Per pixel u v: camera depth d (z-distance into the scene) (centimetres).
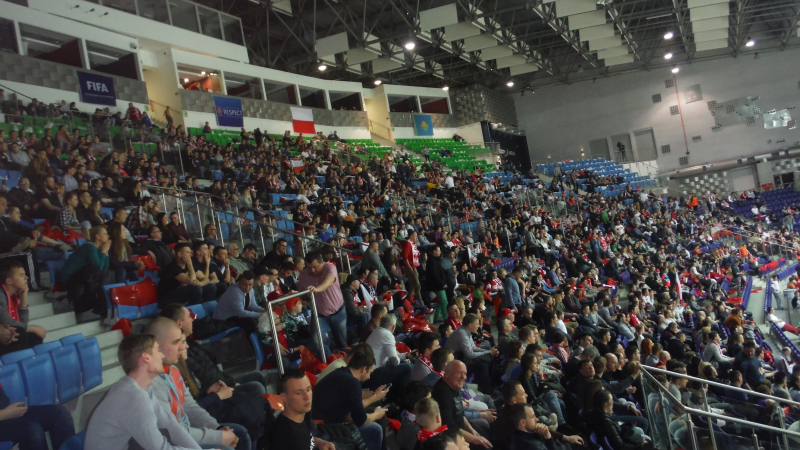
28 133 1445
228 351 661
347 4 2411
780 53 3466
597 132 3869
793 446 539
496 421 556
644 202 3075
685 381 652
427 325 839
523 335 795
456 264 1327
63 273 677
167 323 394
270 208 1616
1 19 1652
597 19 2466
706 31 2925
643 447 565
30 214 939
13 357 459
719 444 559
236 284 678
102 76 1875
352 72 3141
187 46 2247
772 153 3491
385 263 1101
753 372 987
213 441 393
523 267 1212
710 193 3478
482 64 3125
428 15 2211
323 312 738
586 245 1998
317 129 2816
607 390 669
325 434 444
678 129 3697
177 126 1977
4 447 378
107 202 1087
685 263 2336
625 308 1495
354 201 1973
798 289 2023
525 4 2269
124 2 2047
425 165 2847
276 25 2723
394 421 562
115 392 331
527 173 3616
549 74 3897
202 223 1116
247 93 2547
